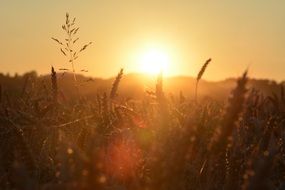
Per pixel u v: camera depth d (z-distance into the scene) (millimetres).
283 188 2414
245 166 2330
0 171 2539
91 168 1261
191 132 1531
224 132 1772
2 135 2916
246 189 1423
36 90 4238
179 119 2346
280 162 2811
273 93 4246
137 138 2645
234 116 1742
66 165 1650
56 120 3318
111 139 2941
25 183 1344
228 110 1745
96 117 3549
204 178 2672
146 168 2471
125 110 3430
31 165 2094
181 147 1510
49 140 2980
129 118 3365
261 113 3965
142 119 3268
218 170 2473
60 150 1737
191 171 2670
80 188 1272
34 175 2154
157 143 1576
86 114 3893
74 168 1604
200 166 2674
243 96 1729
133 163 2473
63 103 4414
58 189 1577
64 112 3957
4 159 2707
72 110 4203
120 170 2461
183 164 1503
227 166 2410
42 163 2771
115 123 3363
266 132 2459
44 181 2625
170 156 1502
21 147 2098
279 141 3049
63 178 1627
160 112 1854
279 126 3350
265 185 1396
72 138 3057
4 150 2805
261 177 1398
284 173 2816
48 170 2691
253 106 3920
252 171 1461
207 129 2529
